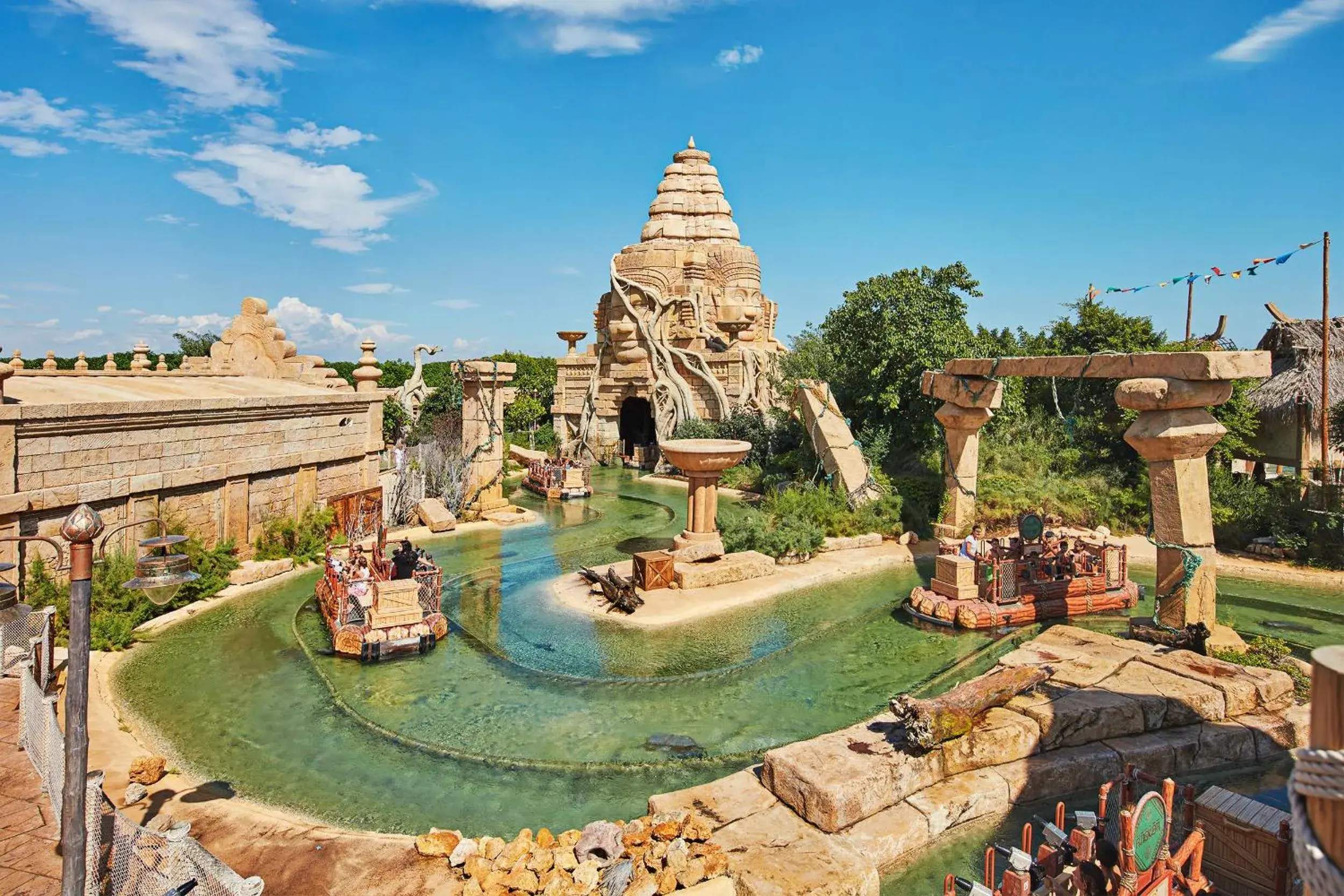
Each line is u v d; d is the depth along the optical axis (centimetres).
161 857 540
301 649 1280
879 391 2683
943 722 823
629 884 630
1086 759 888
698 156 4262
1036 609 1472
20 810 724
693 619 1464
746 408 3531
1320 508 1969
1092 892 566
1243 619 1502
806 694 1135
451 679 1171
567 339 4197
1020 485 2217
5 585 691
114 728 952
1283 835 607
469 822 796
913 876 731
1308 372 2348
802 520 2027
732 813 772
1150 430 1216
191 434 1602
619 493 3119
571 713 1062
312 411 1988
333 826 777
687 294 3797
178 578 606
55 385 1533
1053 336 2695
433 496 2491
